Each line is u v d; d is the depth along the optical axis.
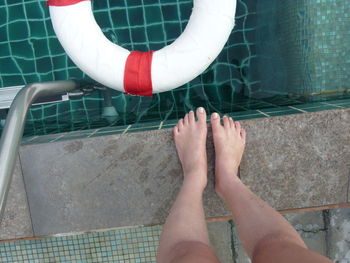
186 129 1.28
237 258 1.62
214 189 1.33
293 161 1.29
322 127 1.26
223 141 1.24
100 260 1.66
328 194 1.31
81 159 1.31
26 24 1.96
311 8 1.51
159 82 1.33
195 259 0.77
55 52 1.99
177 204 1.08
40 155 1.31
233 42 1.92
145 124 1.52
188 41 1.31
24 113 0.95
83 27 1.30
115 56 1.33
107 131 1.44
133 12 1.95
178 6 1.93
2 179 0.82
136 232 1.62
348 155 1.28
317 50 1.56
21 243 1.63
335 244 1.57
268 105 1.66
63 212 1.35
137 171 1.32
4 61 2.00
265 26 1.82
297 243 0.77
